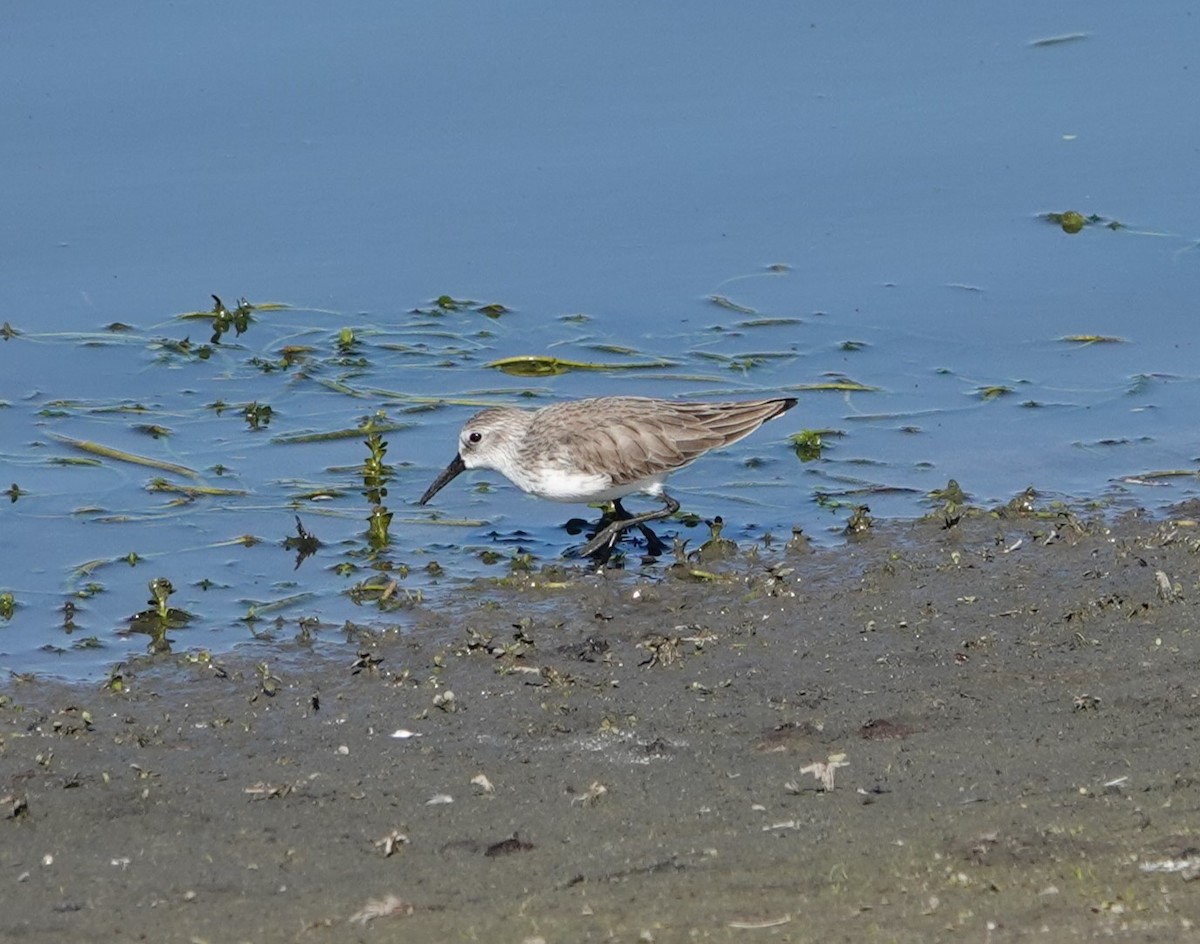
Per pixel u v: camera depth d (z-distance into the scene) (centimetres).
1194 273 2117
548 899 980
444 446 1848
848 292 2125
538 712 1275
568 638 1417
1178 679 1267
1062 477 1728
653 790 1138
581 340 2050
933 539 1596
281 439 1855
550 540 1645
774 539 1617
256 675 1359
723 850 1035
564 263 2198
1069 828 1029
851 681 1309
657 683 1322
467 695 1309
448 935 941
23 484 1753
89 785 1167
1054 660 1323
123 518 1684
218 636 1443
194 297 2145
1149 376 1923
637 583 1526
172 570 1577
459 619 1465
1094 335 2011
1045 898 941
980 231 2223
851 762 1162
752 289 2136
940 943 898
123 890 1022
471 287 2161
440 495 1753
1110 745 1164
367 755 1213
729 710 1266
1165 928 902
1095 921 913
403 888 1009
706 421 1627
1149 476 1720
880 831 1048
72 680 1362
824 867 1002
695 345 2033
